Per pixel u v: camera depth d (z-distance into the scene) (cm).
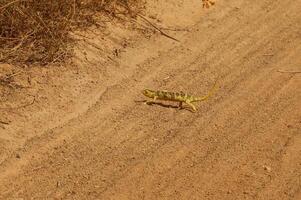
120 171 1296
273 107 1545
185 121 1476
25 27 1630
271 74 1691
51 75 1572
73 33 1736
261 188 1271
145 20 1911
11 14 1612
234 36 1889
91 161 1320
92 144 1373
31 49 1617
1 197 1210
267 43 1859
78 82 1576
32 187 1241
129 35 1827
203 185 1270
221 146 1393
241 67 1719
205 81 1639
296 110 1540
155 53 1764
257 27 1956
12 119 1413
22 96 1486
